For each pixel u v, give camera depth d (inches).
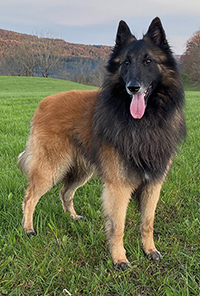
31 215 130.8
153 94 108.0
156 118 107.5
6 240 116.2
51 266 102.3
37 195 132.4
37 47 2913.4
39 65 2908.5
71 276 98.8
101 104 114.8
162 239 123.3
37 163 132.3
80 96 133.5
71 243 115.8
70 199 145.4
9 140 250.4
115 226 108.4
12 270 100.7
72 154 133.7
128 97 106.7
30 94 1014.4
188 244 117.3
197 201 148.1
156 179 111.3
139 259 110.1
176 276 99.7
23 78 2069.4
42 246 114.4
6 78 2020.2
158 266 107.7
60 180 137.7
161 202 149.1
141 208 116.4
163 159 110.3
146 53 106.0
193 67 1717.5
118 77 110.2
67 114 129.0
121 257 109.1
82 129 126.5
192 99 818.2
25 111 470.6
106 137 110.0
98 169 119.8
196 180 168.9
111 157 109.4
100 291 92.1
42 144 130.9
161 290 93.5
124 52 110.7
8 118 374.3
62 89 1593.3
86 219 134.8
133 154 105.6
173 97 110.1
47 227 127.0
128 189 110.1
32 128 139.7
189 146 230.8
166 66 109.7
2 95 944.9
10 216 132.7
